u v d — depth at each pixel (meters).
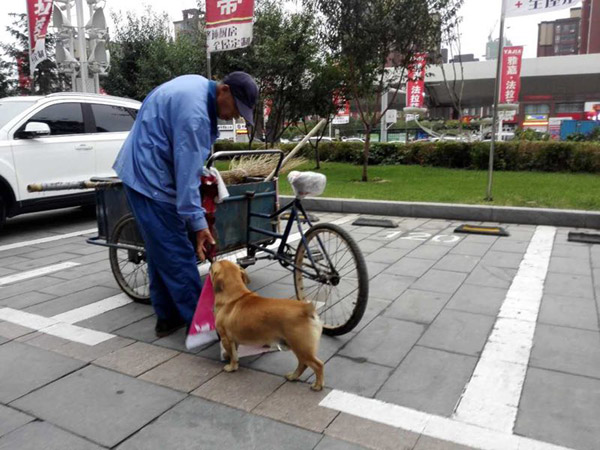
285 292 4.05
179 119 2.74
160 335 3.23
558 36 116.81
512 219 6.56
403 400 2.41
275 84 12.00
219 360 2.89
